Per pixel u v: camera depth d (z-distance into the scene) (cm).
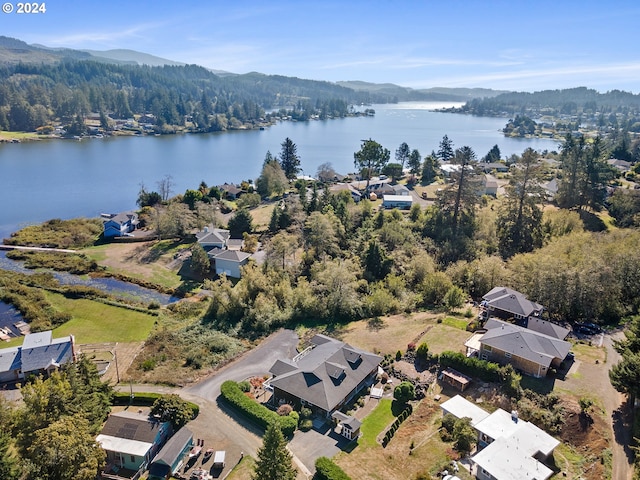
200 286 7238
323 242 7594
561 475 3241
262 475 2947
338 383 4281
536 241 7962
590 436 3544
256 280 6325
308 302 6100
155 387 4553
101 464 3331
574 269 5581
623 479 3155
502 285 6212
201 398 4369
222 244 8175
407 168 16412
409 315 5950
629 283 5703
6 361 4653
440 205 8631
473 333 5181
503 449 3281
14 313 6059
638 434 3456
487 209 9100
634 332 4156
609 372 3809
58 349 4800
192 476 3412
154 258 8162
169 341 5453
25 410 3350
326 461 3381
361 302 6156
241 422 4041
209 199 10875
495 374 4244
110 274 7475
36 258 7912
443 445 3606
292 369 4538
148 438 3631
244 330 5812
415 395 4272
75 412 3475
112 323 5938
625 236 6750
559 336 4756
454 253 7694
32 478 2891
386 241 7962
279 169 12775
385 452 3603
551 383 4122
